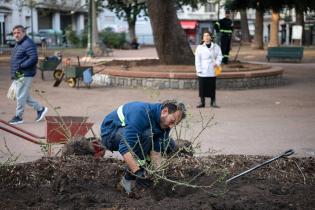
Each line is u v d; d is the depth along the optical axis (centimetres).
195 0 5097
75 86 1641
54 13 7600
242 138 877
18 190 511
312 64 2750
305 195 498
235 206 464
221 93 1515
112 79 1692
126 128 470
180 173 541
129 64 1900
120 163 570
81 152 609
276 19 4597
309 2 3275
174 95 1448
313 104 1305
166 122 476
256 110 1195
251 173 553
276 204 472
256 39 4653
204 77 1205
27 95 1008
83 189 509
